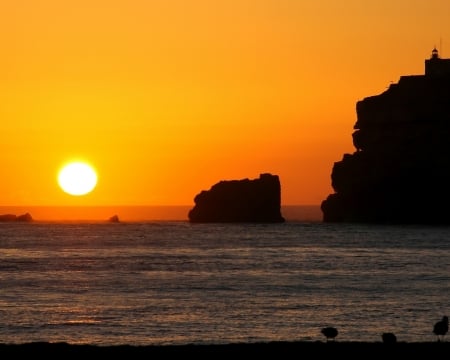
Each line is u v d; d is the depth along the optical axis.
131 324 103.31
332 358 71.94
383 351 73.81
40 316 108.88
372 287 141.38
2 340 94.44
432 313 111.81
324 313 111.62
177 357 72.44
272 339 94.50
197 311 112.81
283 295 130.12
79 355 73.00
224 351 74.19
